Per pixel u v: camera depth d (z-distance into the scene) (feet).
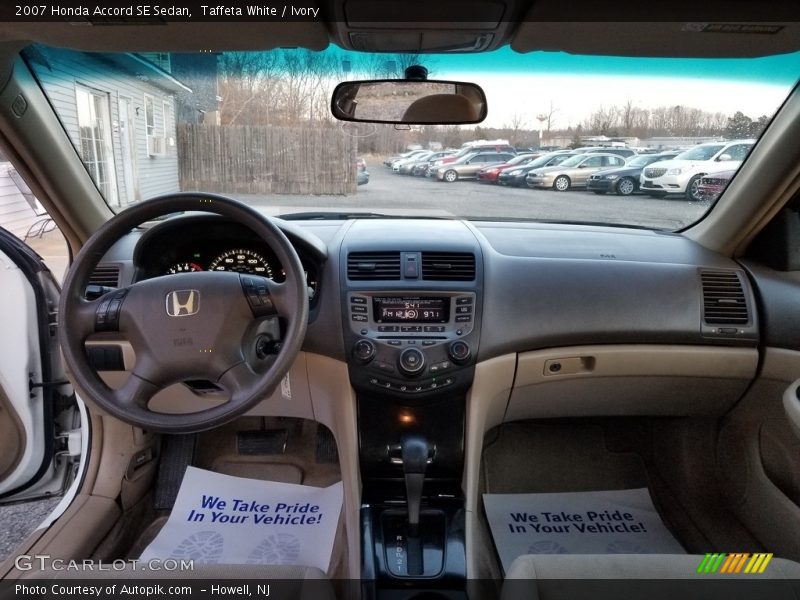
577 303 6.12
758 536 6.49
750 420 6.63
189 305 4.44
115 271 6.26
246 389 4.44
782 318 6.19
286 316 4.55
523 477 7.72
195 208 4.63
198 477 7.43
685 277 6.32
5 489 6.70
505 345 5.96
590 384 6.48
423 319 5.82
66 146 6.17
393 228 6.74
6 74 5.16
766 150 6.09
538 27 4.58
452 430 5.85
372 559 5.06
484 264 6.07
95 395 4.34
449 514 5.48
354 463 5.81
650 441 7.97
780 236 6.29
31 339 6.29
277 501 7.12
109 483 6.66
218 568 4.07
